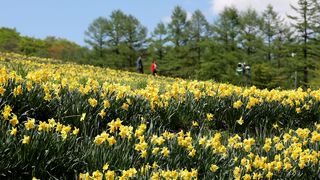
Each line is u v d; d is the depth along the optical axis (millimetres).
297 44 54781
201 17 63469
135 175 4707
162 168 5234
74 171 4805
